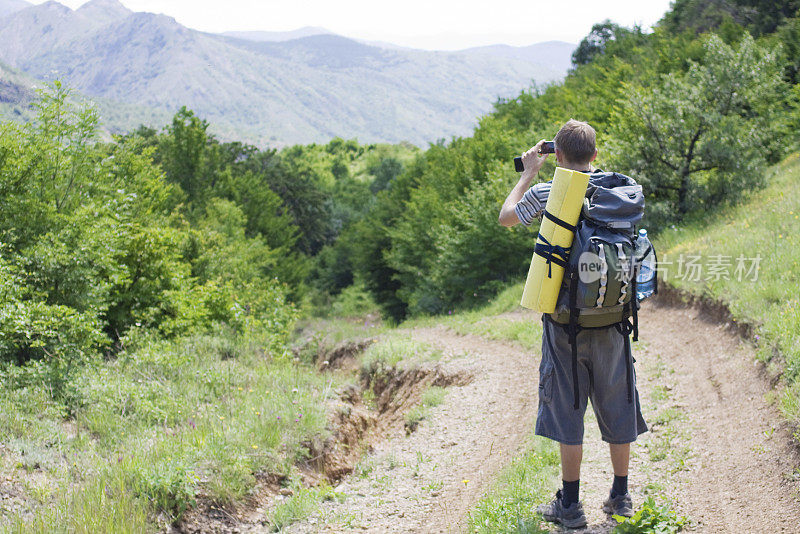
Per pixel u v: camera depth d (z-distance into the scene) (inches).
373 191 4505.4
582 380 120.8
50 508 149.6
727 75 601.6
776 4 987.9
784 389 190.7
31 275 337.4
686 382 242.4
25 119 437.1
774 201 486.3
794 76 783.1
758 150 589.9
